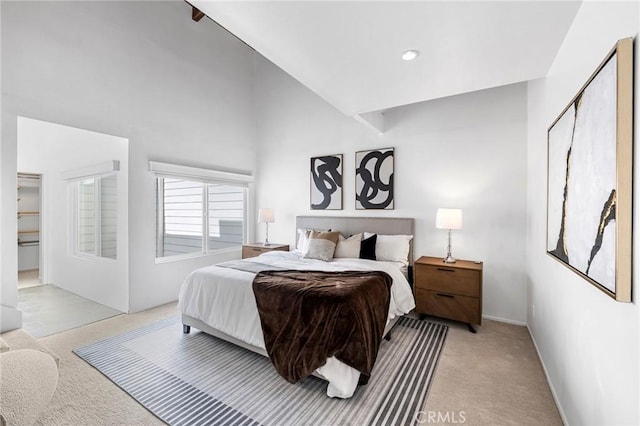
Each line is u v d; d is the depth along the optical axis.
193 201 4.45
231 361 2.35
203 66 4.32
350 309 1.92
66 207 4.30
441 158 3.54
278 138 5.00
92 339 2.73
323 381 2.08
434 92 2.62
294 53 1.98
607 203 1.11
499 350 2.53
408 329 2.98
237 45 4.90
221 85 4.61
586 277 1.29
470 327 2.94
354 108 3.04
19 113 2.57
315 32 1.75
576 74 1.57
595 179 1.22
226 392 1.94
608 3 1.20
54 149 4.50
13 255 2.57
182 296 2.81
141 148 3.51
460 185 3.43
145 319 3.24
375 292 2.29
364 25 1.67
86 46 3.02
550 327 2.06
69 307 3.62
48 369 1.17
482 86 2.48
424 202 3.66
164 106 3.78
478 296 2.88
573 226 1.49
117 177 3.49
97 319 3.23
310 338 1.93
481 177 3.31
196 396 1.90
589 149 1.28
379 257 3.57
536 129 2.61
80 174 3.98
